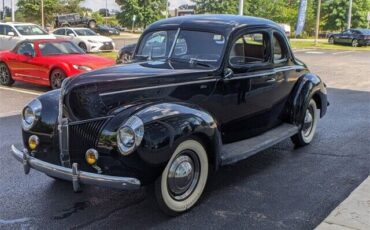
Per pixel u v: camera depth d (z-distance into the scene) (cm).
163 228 430
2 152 657
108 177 411
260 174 580
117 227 432
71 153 442
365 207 459
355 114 972
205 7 5331
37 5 5128
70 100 438
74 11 5778
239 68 555
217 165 481
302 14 3762
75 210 470
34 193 512
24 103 1059
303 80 687
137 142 404
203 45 552
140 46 609
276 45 633
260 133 621
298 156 660
